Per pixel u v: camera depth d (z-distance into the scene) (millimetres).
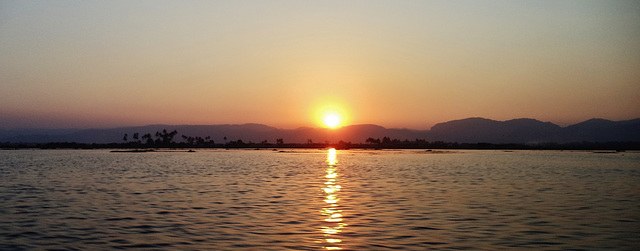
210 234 24203
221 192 42500
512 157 147125
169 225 26531
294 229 25453
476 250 21062
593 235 24141
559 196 39719
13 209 32219
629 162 110125
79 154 174000
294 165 92750
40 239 23109
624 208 32969
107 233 24453
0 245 21922
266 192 42562
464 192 42562
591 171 74375
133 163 100250
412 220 28062
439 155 167500
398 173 68375
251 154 180375
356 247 21547
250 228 25703
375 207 33125
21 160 116250
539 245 22062
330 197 38750
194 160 118375
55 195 40188
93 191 43344
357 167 85125
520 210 31844
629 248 21562
